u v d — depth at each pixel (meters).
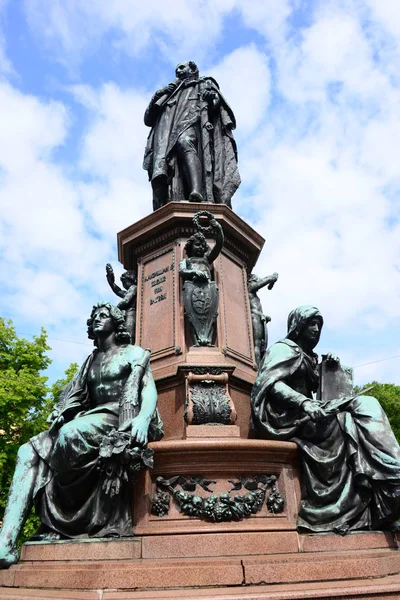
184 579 3.14
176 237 6.13
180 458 3.99
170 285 5.89
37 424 16.23
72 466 3.79
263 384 4.70
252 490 4.03
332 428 4.28
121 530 3.71
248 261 6.81
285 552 3.73
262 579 3.21
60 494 4.02
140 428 3.79
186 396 4.84
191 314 5.39
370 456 4.07
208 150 7.09
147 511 3.82
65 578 3.24
